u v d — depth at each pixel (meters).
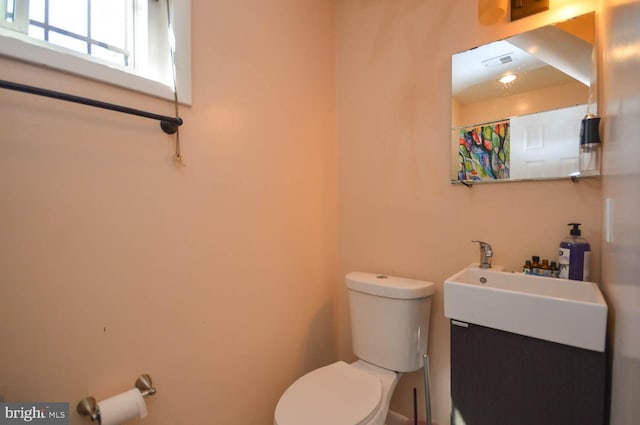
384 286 1.36
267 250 1.40
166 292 1.05
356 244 1.73
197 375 1.13
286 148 1.49
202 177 1.15
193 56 1.12
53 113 0.81
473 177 1.32
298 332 1.55
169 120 1.00
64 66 0.82
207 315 1.17
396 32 1.55
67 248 0.84
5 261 0.75
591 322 0.80
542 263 1.14
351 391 1.14
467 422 1.00
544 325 0.86
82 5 0.95
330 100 1.76
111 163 0.92
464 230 1.36
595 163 1.04
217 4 1.20
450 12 1.38
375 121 1.63
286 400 1.09
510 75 1.23
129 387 0.95
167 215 1.05
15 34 0.81
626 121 0.67
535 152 1.18
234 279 1.26
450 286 1.04
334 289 1.78
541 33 1.16
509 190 1.25
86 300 0.87
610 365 0.81
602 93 1.00
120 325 0.94
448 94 1.38
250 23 1.32
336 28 1.78
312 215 1.64
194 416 1.12
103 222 0.90
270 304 1.41
